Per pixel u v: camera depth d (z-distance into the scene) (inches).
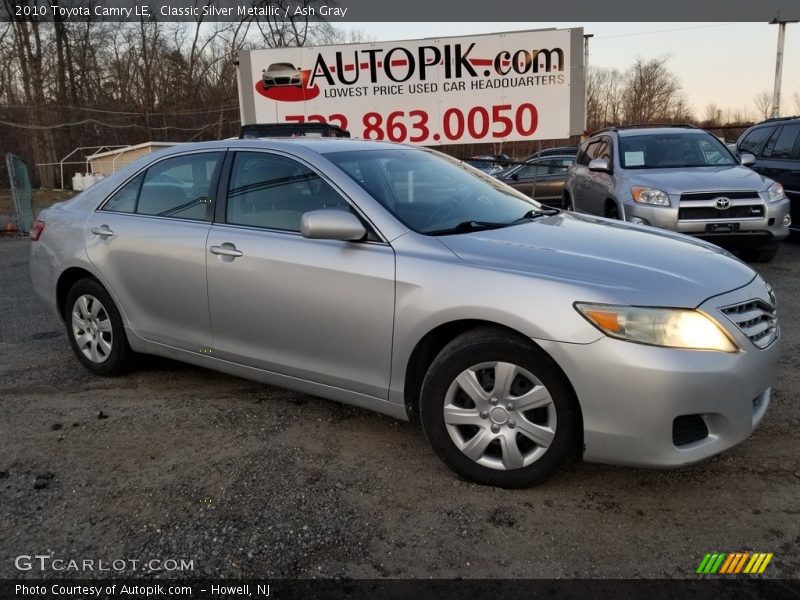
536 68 523.2
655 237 135.6
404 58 533.0
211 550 100.4
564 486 117.0
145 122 1317.7
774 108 1327.5
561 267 112.6
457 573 94.7
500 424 113.5
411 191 142.3
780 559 96.0
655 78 2156.7
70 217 177.6
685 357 101.9
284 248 134.8
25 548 101.4
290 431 141.3
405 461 127.3
